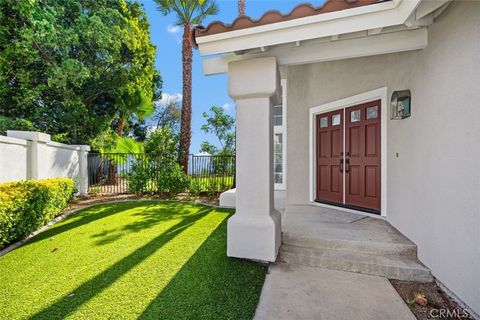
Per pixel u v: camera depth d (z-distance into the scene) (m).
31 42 9.01
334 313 2.44
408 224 3.67
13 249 4.11
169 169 9.62
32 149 6.98
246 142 3.57
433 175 2.96
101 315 2.36
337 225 4.42
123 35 11.28
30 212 4.72
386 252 3.50
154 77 17.08
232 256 3.64
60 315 2.37
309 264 3.48
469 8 2.34
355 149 5.48
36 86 10.37
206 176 9.74
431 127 2.99
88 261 3.59
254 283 2.98
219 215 6.52
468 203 2.37
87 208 7.41
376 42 3.11
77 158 9.55
